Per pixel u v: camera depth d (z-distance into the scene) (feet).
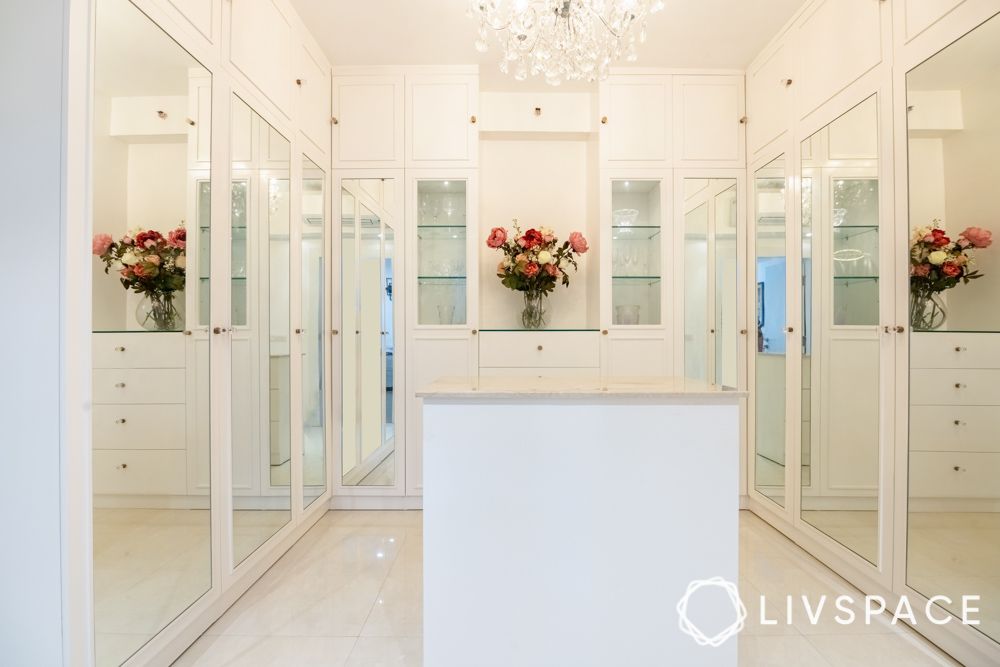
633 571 4.82
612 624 4.80
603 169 10.53
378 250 10.41
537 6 7.95
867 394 6.80
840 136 7.39
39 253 4.07
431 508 4.83
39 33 4.09
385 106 10.41
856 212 7.04
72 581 4.06
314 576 7.47
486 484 4.82
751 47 9.71
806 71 8.27
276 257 7.88
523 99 11.76
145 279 4.97
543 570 4.80
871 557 6.75
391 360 10.37
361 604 6.66
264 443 7.46
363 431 10.41
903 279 6.20
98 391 4.37
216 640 5.84
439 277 10.59
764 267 9.71
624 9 6.39
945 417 5.56
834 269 7.53
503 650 4.80
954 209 5.48
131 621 4.78
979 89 5.19
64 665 4.03
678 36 9.34
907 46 6.13
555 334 10.40
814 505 8.05
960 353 5.39
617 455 4.83
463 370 10.41
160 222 5.17
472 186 10.42
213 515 6.10
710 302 10.44
